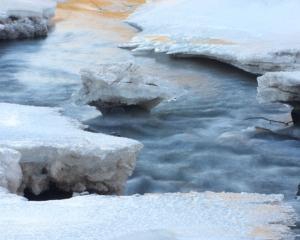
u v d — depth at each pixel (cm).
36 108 1291
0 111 1229
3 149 855
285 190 1045
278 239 571
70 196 907
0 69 2048
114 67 1439
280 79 1313
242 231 590
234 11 2602
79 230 571
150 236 547
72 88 1783
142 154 1216
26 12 2739
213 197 730
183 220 621
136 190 1048
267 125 1402
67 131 1066
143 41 2478
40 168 908
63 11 3488
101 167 892
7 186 820
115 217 623
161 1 3400
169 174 1116
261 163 1170
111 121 1420
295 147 1249
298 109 1373
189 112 1514
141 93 1428
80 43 2580
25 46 2509
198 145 1270
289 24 2278
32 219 613
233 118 1472
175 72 1959
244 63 1816
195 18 2667
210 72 1948
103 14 3478
